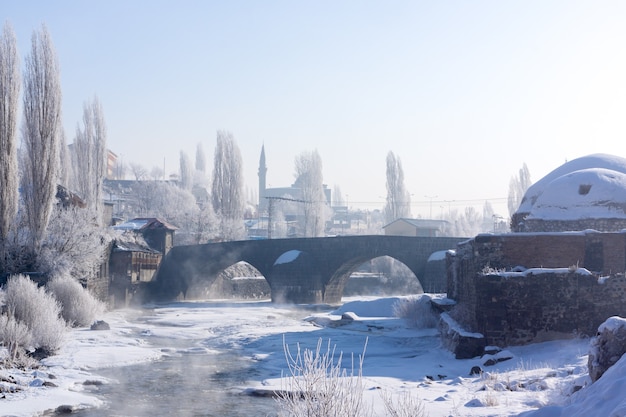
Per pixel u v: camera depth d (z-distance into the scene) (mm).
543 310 28359
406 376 26078
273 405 22328
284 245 79750
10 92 51062
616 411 10727
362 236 75062
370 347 36375
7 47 50875
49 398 22031
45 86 53000
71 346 35781
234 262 82500
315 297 76938
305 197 116562
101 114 82062
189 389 25297
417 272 72062
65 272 51656
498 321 28750
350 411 10766
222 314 62438
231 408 21906
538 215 41750
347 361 31344
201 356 34594
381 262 108875
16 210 51750
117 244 72312
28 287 34125
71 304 46562
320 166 117188
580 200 40906
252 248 81375
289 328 47219
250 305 75312
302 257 78062
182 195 137000
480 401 18453
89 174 80625
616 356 16656
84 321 46719
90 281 57844
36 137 52656
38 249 52219
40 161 52500
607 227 40031
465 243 36688
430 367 28219
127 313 63656
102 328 45250
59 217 56344
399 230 117125
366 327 46750
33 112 52719
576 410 12734
